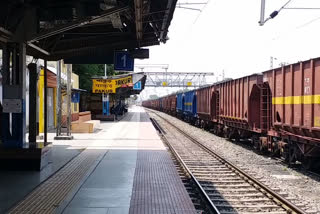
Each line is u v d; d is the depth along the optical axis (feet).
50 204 23.91
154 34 47.11
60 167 37.50
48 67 85.35
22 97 35.47
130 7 31.50
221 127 81.05
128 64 48.80
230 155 54.13
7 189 28.04
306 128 37.96
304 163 41.98
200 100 103.30
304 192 31.91
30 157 35.29
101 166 38.99
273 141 49.98
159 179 32.30
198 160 49.11
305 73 38.73
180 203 24.50
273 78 47.47
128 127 101.35
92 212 22.21
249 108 57.16
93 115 148.97
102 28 45.37
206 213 25.20
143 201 24.90
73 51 44.68
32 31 34.17
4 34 33.32
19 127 35.81
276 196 28.68
